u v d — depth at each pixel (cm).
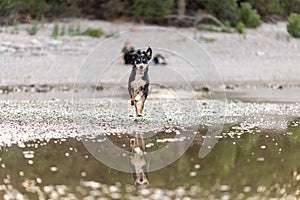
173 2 4912
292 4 5459
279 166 1295
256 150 1468
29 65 3322
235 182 1170
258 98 2598
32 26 4397
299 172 1238
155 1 4884
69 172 1245
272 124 1880
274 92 2836
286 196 1086
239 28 4662
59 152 1420
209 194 1095
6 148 1459
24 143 1520
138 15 4931
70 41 4053
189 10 4950
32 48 3741
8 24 4509
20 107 2180
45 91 2722
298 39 4588
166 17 4903
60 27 4553
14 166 1284
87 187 1141
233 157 1383
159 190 1122
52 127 1741
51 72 3177
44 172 1239
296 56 4000
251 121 1934
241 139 1616
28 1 4744
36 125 1769
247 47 4175
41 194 1094
